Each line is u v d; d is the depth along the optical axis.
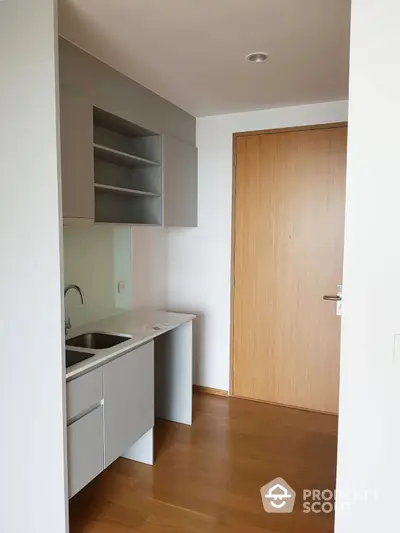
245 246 3.72
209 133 3.76
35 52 1.84
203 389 4.01
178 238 3.98
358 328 1.53
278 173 3.56
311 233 3.49
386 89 1.43
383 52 1.42
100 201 3.02
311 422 3.39
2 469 2.09
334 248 3.42
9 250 1.97
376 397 1.53
